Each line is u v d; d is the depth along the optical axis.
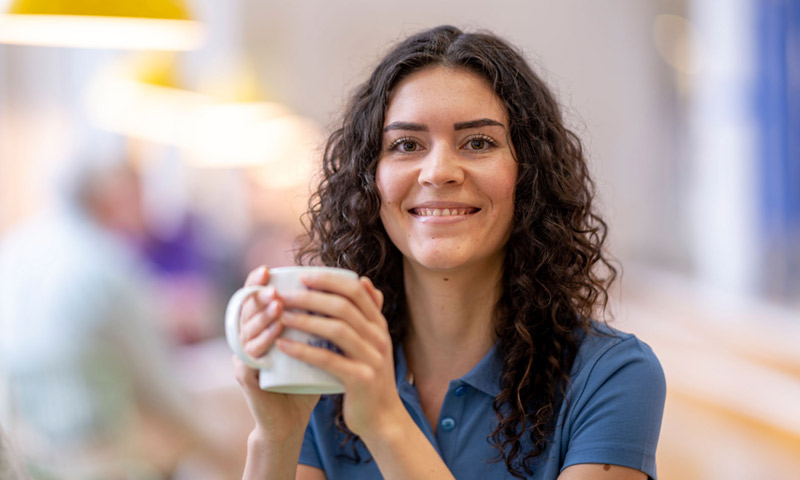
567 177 1.32
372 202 1.27
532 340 1.25
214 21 8.70
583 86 8.59
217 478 2.64
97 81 6.10
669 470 3.78
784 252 6.70
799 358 5.08
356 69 8.83
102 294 2.40
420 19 8.92
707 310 6.50
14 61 6.77
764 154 6.84
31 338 2.36
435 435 1.26
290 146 6.14
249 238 6.14
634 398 1.17
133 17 2.00
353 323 0.97
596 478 1.15
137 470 2.45
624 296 6.85
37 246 2.46
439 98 1.20
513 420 1.21
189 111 5.86
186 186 7.85
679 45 8.08
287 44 9.00
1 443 0.93
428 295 1.28
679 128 8.21
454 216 1.19
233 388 3.97
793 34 6.60
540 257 1.26
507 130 1.24
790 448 4.01
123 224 2.80
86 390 2.37
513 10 8.75
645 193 8.34
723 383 4.83
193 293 5.41
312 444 1.32
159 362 2.49
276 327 0.96
